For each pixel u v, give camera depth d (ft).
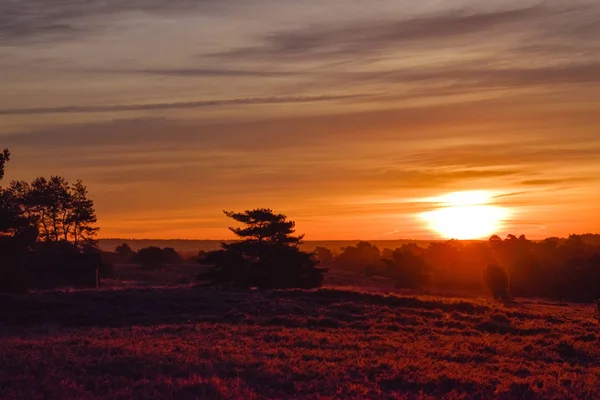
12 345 71.92
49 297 119.34
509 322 105.81
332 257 593.83
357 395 52.06
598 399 53.21
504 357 73.20
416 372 61.52
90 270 191.31
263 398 50.88
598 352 78.84
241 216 222.89
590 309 161.48
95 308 111.96
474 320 107.55
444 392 55.77
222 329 89.86
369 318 105.70
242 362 62.85
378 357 68.69
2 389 50.08
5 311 108.17
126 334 85.76
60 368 57.93
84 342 75.46
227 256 219.20
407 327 96.94
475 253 426.10
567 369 67.82
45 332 91.40
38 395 48.21
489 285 218.38
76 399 47.62
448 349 76.59
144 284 222.28
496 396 53.72
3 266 157.89
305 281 219.00
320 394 52.85
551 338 89.81
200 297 122.72
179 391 51.24
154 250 378.32
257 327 92.63
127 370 58.29
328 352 71.56
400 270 302.25
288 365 62.44
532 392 54.85
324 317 102.58
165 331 89.10
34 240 175.94
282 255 218.18
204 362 61.67
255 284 215.31
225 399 49.34
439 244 469.16
